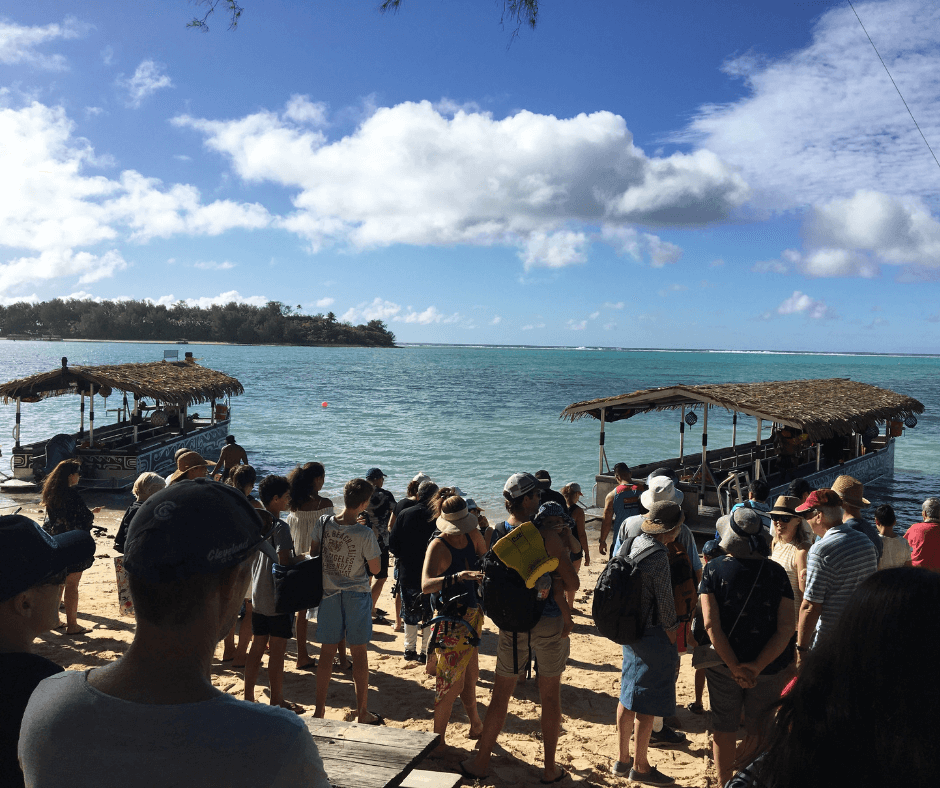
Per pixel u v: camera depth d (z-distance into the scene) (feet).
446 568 16.63
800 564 19.31
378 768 9.11
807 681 3.38
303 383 229.66
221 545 3.90
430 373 318.65
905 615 3.17
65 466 23.40
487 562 14.30
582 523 25.12
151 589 3.72
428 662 17.25
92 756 3.51
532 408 146.82
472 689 17.35
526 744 16.90
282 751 3.57
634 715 15.78
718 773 13.60
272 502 16.98
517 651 14.60
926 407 171.63
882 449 75.15
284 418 122.21
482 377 293.84
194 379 84.89
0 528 5.75
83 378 61.00
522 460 80.12
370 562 17.26
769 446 67.82
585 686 21.17
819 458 61.72
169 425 81.92
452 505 16.78
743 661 12.92
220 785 3.44
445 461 77.97
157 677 3.75
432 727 17.78
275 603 16.69
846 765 3.14
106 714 3.59
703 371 426.92
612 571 14.60
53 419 113.19
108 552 36.65
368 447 88.02
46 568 5.84
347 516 17.22
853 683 3.17
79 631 23.86
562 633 14.70
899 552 21.30
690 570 15.69
